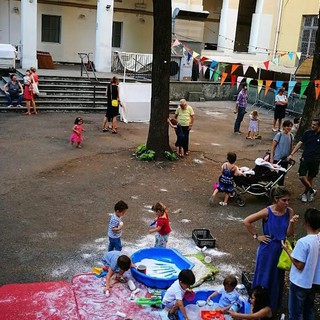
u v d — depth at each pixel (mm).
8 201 8570
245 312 5262
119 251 6242
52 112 17266
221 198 9508
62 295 5562
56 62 26188
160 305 5445
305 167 9383
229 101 23953
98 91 19391
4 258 6465
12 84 16828
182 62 23672
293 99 20625
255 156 13109
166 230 6629
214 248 7223
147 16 28031
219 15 29953
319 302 5824
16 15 24250
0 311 5188
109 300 5535
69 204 8625
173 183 10312
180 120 12227
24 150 12039
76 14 26000
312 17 23953
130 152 12523
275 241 5055
